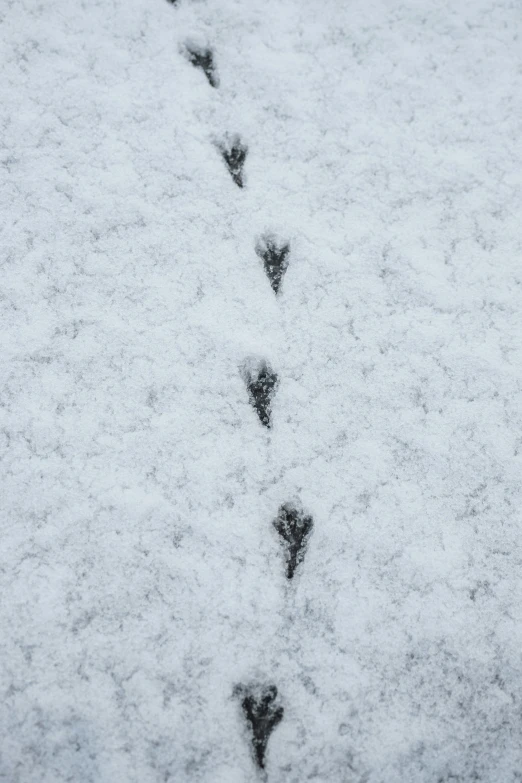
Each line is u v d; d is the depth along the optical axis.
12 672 1.00
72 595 1.02
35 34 1.13
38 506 1.03
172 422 1.05
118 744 1.00
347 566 1.04
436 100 1.15
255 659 1.01
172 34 1.15
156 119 1.12
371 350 1.08
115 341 1.07
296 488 1.05
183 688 1.01
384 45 1.17
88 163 1.11
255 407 1.06
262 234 1.11
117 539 1.03
